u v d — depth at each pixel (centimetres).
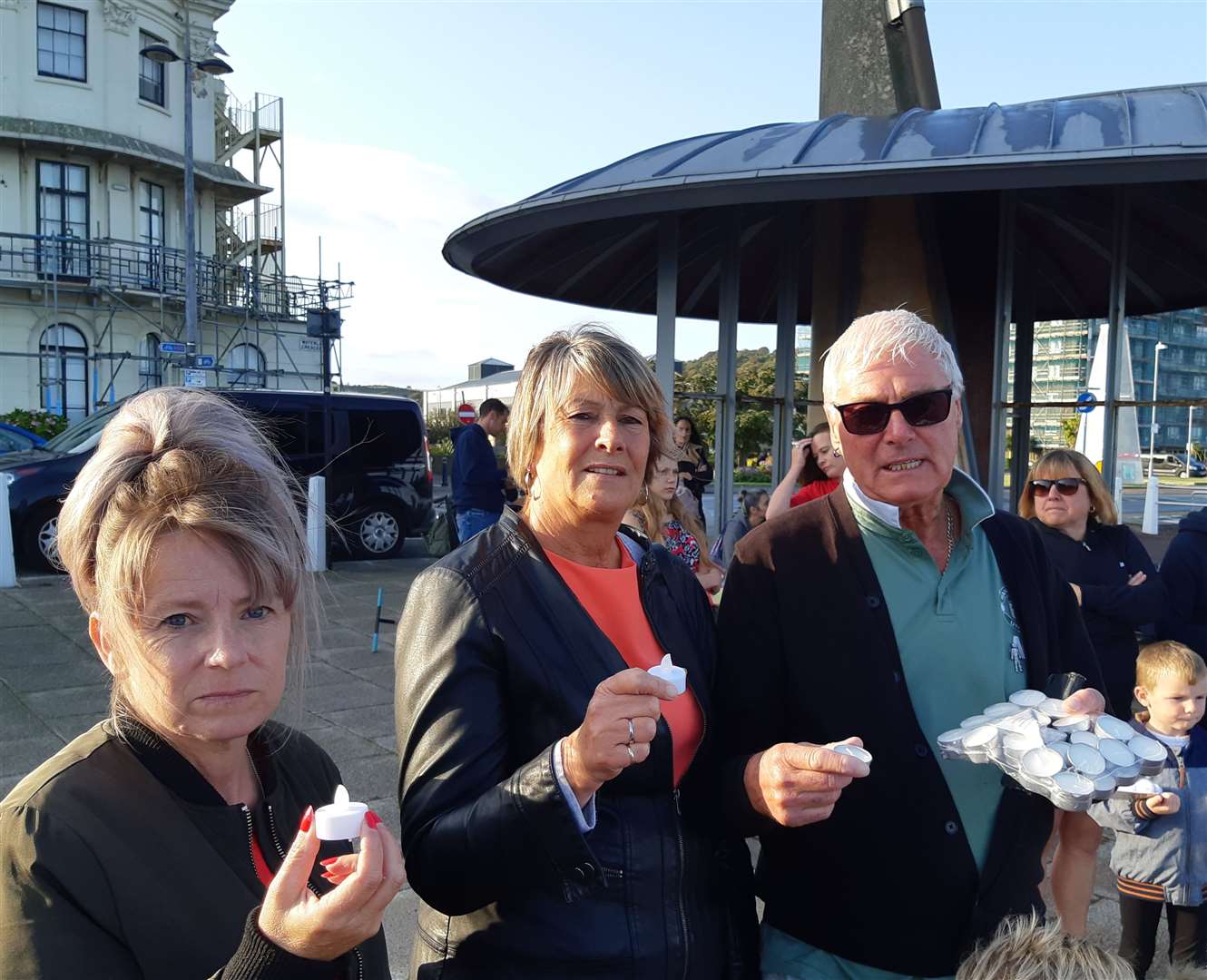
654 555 198
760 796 172
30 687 605
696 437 634
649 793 171
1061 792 156
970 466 913
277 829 135
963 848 187
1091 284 1180
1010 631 200
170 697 118
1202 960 295
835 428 202
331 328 1117
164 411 126
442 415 5119
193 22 2991
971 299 920
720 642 202
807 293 1238
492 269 1016
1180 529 384
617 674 146
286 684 135
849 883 190
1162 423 4328
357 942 104
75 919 108
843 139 747
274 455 131
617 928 160
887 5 950
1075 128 688
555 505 185
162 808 120
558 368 180
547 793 144
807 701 194
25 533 1009
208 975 116
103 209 2797
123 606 117
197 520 116
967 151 669
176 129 2977
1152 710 295
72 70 2738
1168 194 856
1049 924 176
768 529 206
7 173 2664
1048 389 1820
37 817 111
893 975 189
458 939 166
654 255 1072
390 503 1216
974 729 174
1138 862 294
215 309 2897
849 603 194
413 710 165
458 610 169
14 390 2672
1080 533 387
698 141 843
